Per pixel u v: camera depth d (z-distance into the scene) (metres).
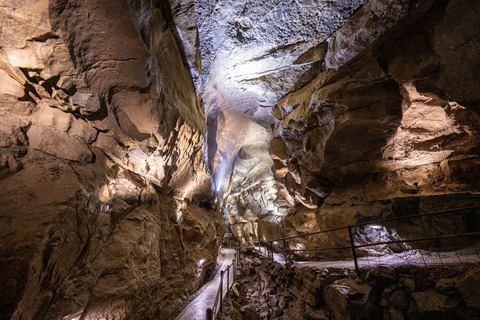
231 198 23.23
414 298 3.37
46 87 3.18
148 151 4.80
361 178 9.58
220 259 15.07
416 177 8.09
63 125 3.66
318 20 6.56
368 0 5.84
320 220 10.24
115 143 4.36
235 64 8.37
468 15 4.67
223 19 6.38
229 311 6.02
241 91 10.42
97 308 3.78
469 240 5.71
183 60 5.89
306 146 9.44
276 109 10.80
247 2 6.03
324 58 7.80
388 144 8.12
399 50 6.11
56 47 2.77
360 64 6.91
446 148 7.30
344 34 6.48
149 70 3.54
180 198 8.80
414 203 6.82
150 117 4.10
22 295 2.46
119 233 4.86
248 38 7.13
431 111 6.91
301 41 7.25
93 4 2.67
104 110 3.71
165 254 6.86
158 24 4.25
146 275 5.27
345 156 8.87
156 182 6.37
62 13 2.59
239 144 15.34
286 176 13.32
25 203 2.87
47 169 3.38
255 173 19.03
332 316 4.17
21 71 2.95
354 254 4.47
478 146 6.75
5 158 3.02
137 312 4.85
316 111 8.24
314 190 10.95
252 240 24.05
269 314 5.80
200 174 9.56
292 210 14.28
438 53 5.36
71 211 3.31
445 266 3.51
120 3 2.78
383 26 5.75
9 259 2.44
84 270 3.77
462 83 5.24
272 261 8.60
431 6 5.21
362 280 4.08
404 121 7.55
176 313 6.50
